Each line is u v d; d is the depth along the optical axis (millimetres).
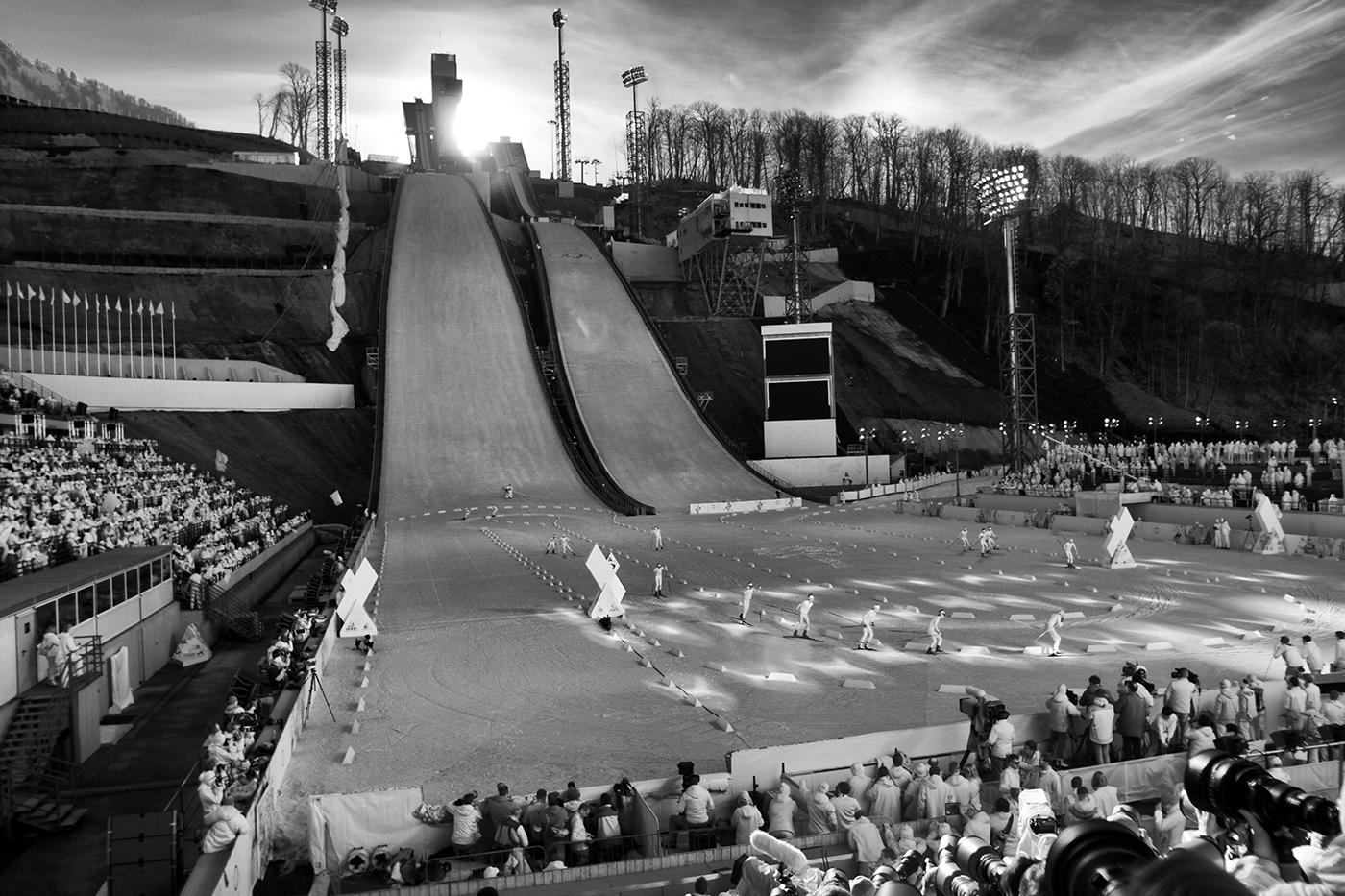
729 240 134750
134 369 94875
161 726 31594
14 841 22672
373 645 35875
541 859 17391
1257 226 139625
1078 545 64062
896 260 170875
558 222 157375
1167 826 15195
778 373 106188
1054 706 22500
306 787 21797
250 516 69625
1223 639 34188
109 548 41906
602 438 100688
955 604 42375
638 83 183875
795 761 20203
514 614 41844
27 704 26984
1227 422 133750
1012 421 93812
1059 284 160000
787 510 91062
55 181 134750
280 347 111688
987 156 176875
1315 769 17203
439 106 190375
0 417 58594
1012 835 15188
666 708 27391
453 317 115812
